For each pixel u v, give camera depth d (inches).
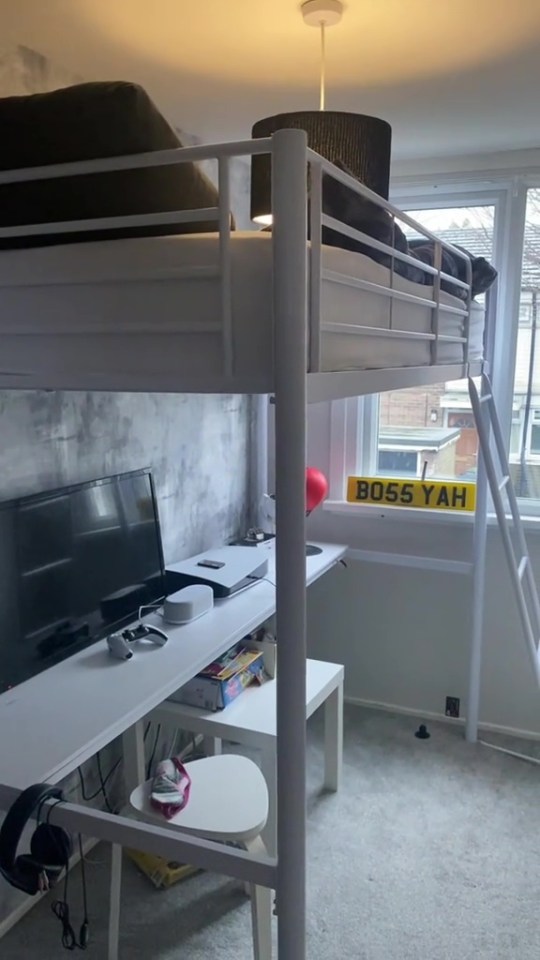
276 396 40.4
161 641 79.4
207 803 71.7
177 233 48.4
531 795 104.7
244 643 97.0
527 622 101.5
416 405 125.6
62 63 78.8
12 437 73.5
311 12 65.8
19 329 49.1
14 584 68.5
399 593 126.5
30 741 59.4
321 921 81.7
